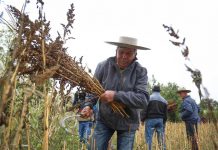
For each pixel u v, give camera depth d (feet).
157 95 31.19
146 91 14.61
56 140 10.10
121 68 14.89
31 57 7.47
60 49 8.45
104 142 15.03
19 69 6.48
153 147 22.41
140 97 14.08
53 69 6.30
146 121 30.83
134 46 14.40
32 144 8.63
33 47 7.49
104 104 14.67
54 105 8.08
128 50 14.48
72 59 10.75
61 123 8.55
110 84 14.78
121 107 13.91
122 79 14.74
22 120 6.02
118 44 14.52
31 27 6.43
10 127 6.00
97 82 12.60
